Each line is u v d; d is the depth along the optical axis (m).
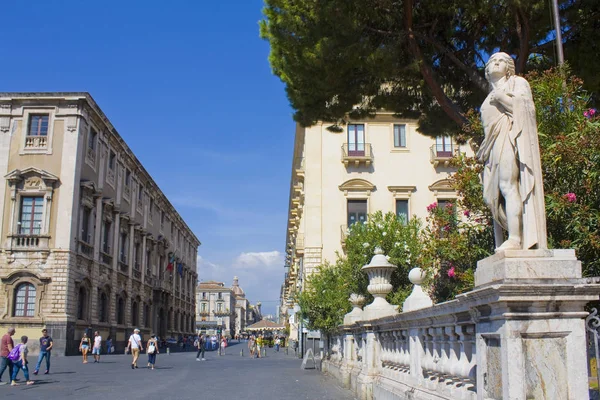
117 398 12.98
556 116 8.77
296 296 23.86
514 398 4.34
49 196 35.84
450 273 9.73
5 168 36.22
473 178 9.59
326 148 34.38
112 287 44.00
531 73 9.59
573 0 12.09
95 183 40.25
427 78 12.84
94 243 40.12
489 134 5.11
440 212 10.52
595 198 8.17
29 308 34.91
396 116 14.88
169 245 66.81
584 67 12.19
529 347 4.45
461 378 5.87
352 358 13.96
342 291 18.31
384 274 11.58
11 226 35.41
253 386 15.68
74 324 35.97
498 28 12.04
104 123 41.31
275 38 13.13
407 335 8.25
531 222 4.71
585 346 4.44
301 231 39.53
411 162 34.34
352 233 18.58
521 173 4.83
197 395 13.44
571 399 4.37
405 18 12.57
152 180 56.81
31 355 33.97
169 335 66.12
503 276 4.55
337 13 11.81
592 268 8.00
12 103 36.94
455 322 5.76
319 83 13.02
